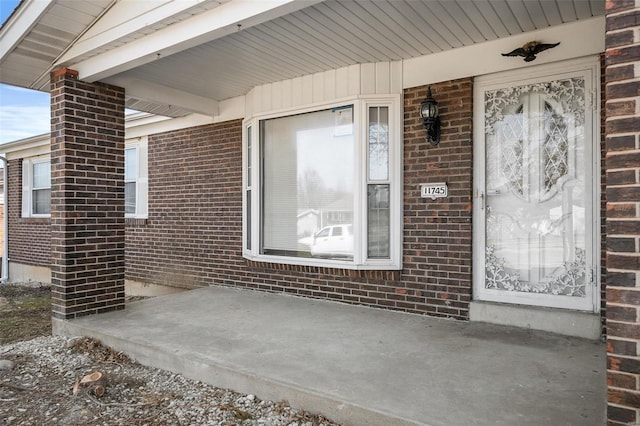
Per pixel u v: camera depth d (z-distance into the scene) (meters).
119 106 5.62
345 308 5.39
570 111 4.34
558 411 2.70
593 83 4.20
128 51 4.59
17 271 11.50
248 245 6.56
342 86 5.43
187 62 5.23
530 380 3.17
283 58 5.12
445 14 4.03
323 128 5.73
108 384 3.66
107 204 5.42
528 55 4.31
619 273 2.02
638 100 1.98
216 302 5.77
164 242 7.80
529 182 4.57
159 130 7.84
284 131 6.09
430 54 4.99
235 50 4.86
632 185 1.99
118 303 5.45
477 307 4.73
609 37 2.04
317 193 5.79
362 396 2.92
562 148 4.39
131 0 4.35
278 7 3.53
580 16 4.08
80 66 5.12
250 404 3.21
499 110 4.68
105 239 5.38
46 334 5.56
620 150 2.02
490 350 3.82
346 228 5.53
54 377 3.88
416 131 5.11
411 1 3.77
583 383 3.12
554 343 4.00
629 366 1.99
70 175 5.08
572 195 4.36
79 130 5.18
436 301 4.98
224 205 6.95
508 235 4.67
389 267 5.20
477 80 4.79
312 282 5.91
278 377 3.25
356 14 4.02
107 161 5.44
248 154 6.55
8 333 5.71
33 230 11.01
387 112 5.29
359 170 5.28
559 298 4.39
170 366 3.84
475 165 4.81
